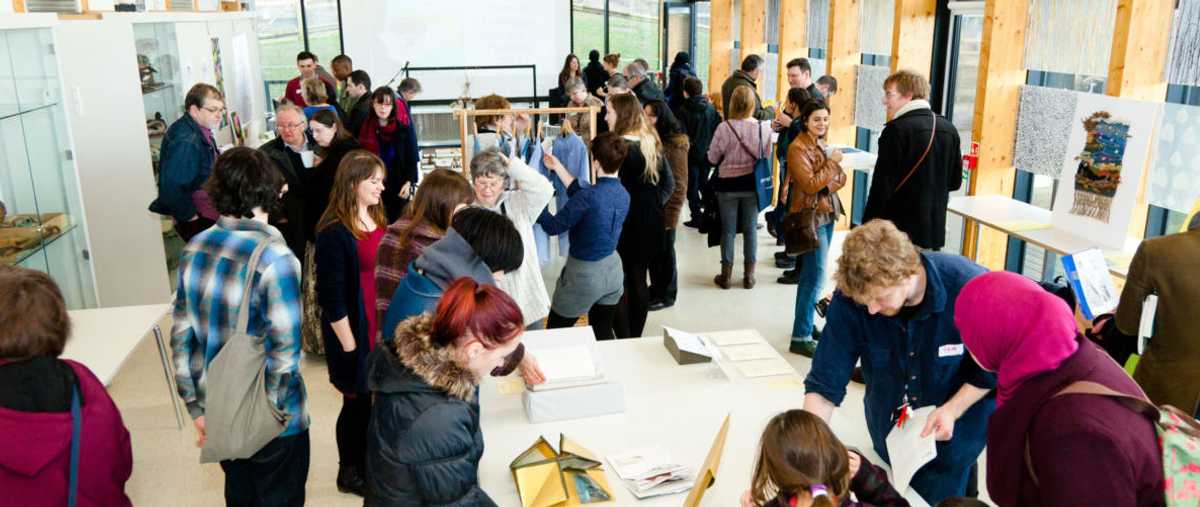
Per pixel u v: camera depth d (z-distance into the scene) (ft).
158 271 17.52
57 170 12.95
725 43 32.83
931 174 13.05
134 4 17.49
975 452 7.12
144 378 14.69
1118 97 12.54
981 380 6.56
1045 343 4.93
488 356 5.50
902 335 6.73
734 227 18.61
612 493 6.70
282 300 7.34
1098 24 14.48
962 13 18.51
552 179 16.12
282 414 7.56
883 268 5.81
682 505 6.57
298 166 14.87
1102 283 9.91
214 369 7.16
